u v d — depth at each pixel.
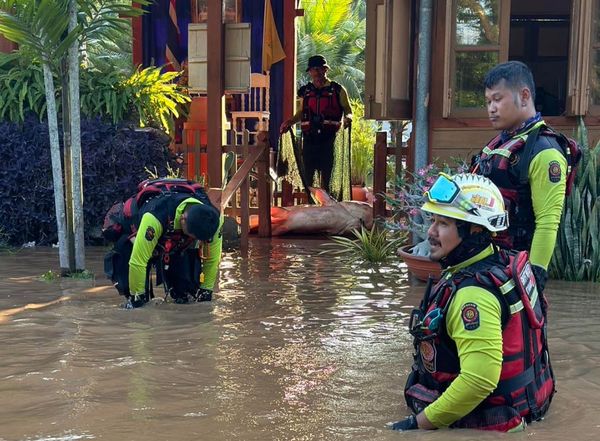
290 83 12.79
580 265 6.79
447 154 8.30
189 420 3.23
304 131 11.09
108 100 9.09
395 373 3.96
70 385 3.72
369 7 8.72
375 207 9.53
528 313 2.96
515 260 2.96
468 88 8.22
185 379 3.84
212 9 9.72
